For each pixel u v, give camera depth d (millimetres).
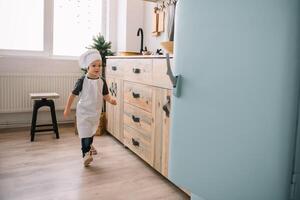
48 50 3381
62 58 3439
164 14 2910
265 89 753
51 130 2910
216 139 903
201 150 965
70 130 3227
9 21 3152
